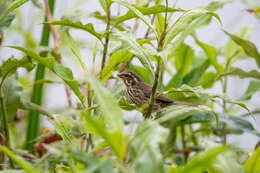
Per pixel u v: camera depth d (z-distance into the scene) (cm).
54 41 1096
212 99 795
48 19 1094
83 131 723
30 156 860
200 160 492
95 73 1036
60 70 754
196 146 1007
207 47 1084
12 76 895
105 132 458
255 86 1095
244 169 523
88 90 753
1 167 835
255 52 940
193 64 1224
